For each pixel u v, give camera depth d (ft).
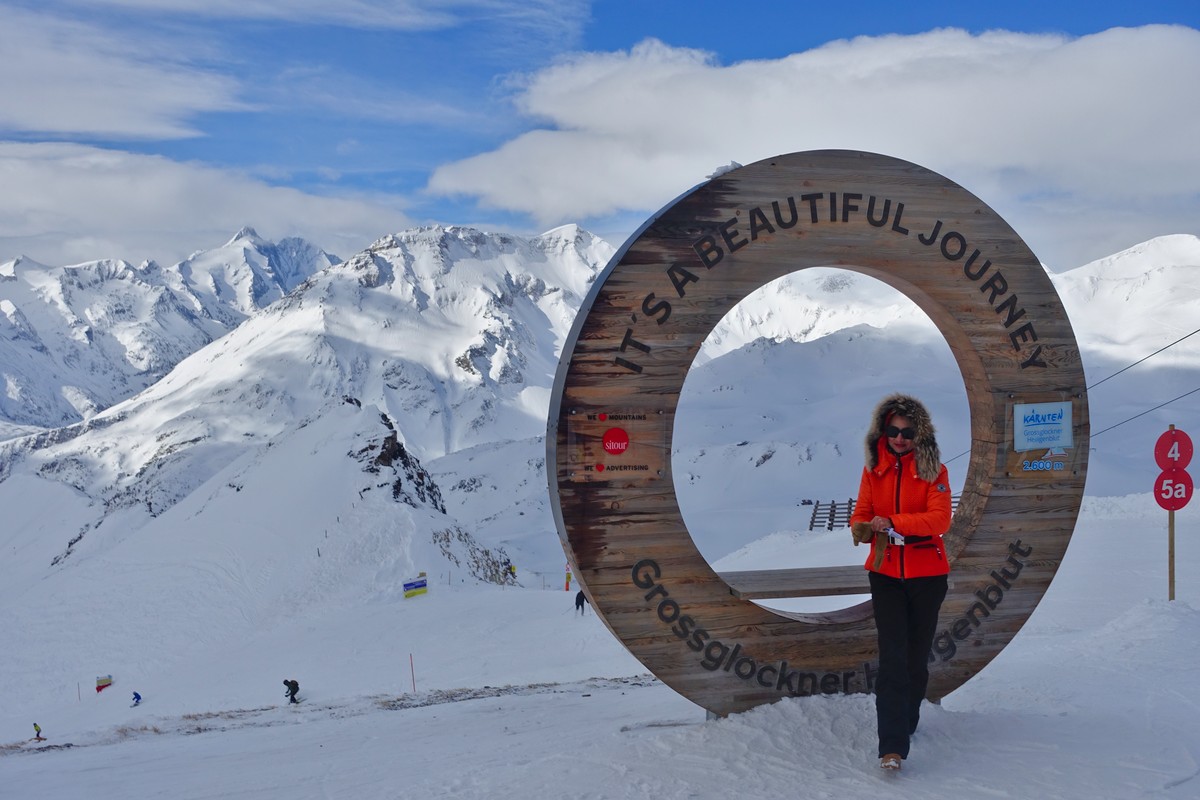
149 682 110.52
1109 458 267.39
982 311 22.00
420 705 49.08
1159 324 607.37
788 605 66.08
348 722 42.96
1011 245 22.07
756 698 20.65
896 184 21.30
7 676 128.98
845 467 310.65
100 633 140.77
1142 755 16.83
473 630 97.19
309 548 162.61
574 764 18.70
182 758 34.14
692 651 20.25
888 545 17.35
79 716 95.91
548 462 20.52
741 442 361.51
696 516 252.83
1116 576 54.08
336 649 98.43
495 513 384.47
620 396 19.67
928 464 17.11
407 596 140.87
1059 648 28.99
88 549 352.08
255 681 89.25
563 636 87.15
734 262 20.29
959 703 22.45
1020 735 18.48
